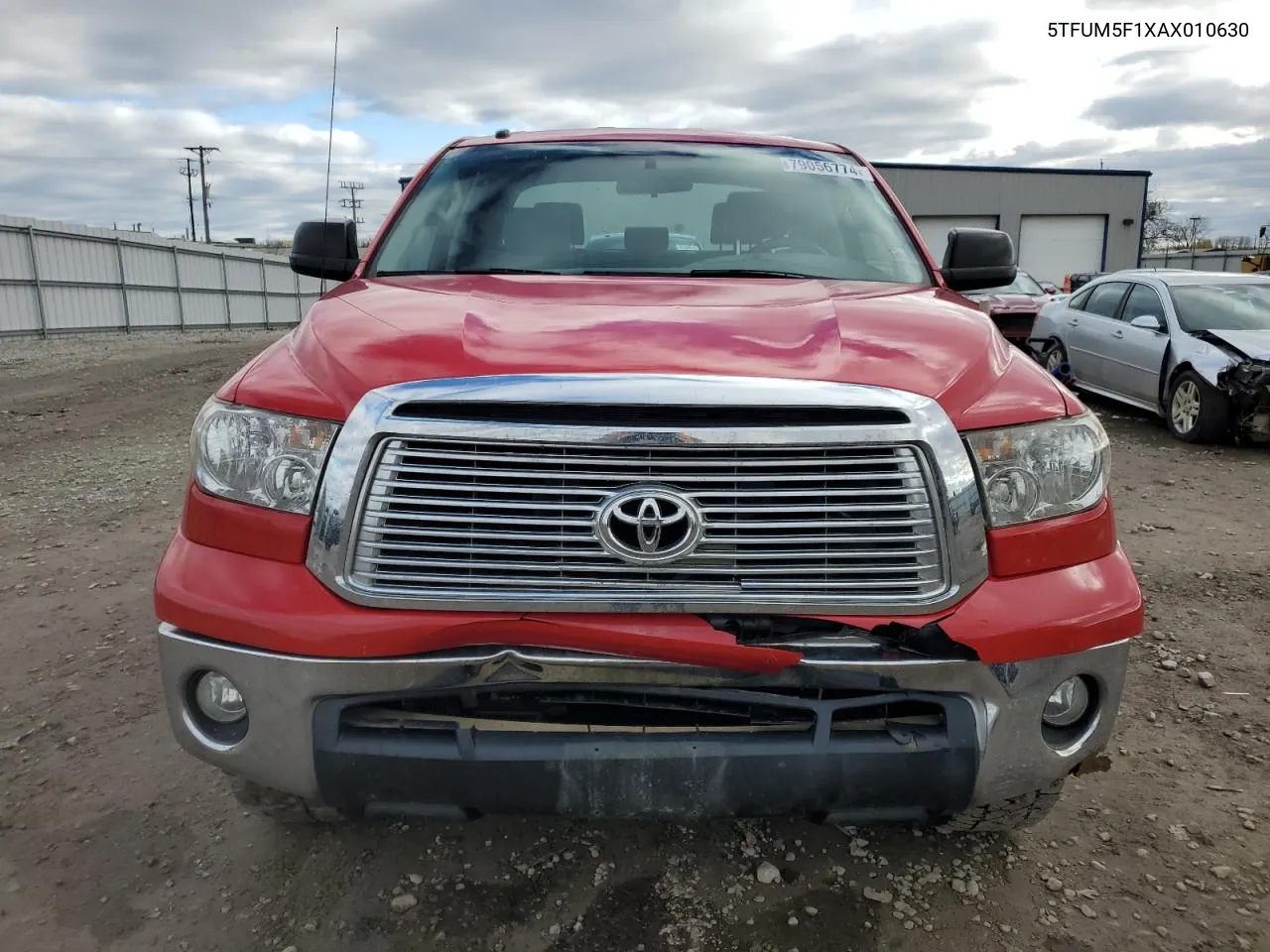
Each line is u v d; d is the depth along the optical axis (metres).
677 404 1.78
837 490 1.83
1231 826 2.66
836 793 1.92
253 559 1.94
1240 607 4.34
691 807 1.91
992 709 1.91
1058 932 2.23
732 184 3.41
